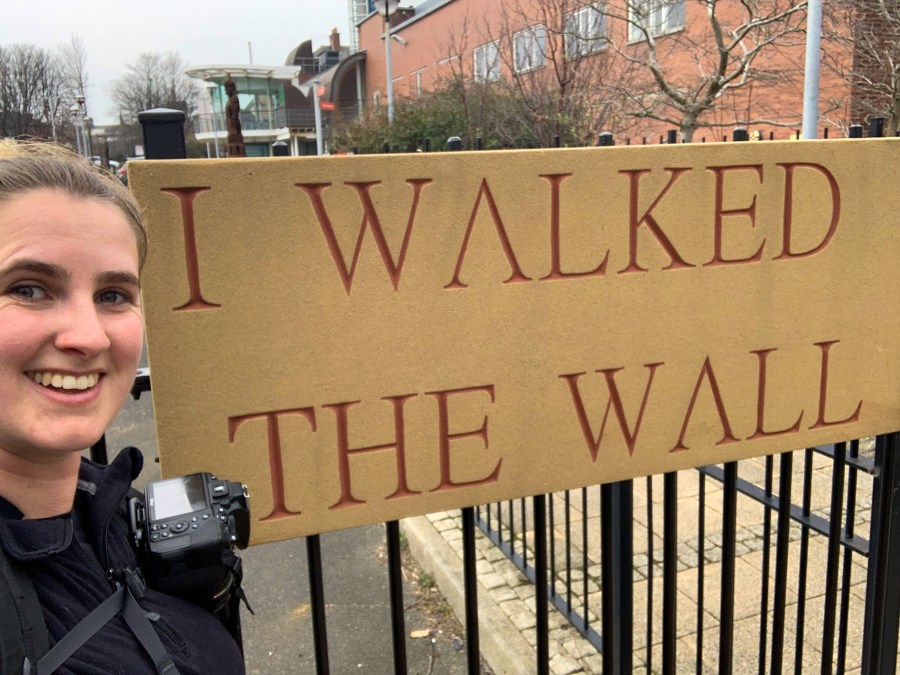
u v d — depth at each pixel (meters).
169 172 1.38
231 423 1.48
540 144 7.82
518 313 1.63
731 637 2.00
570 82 8.06
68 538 0.93
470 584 1.69
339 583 3.75
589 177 1.65
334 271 1.50
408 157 1.51
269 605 3.57
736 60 7.95
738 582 3.39
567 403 1.71
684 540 3.77
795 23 8.76
